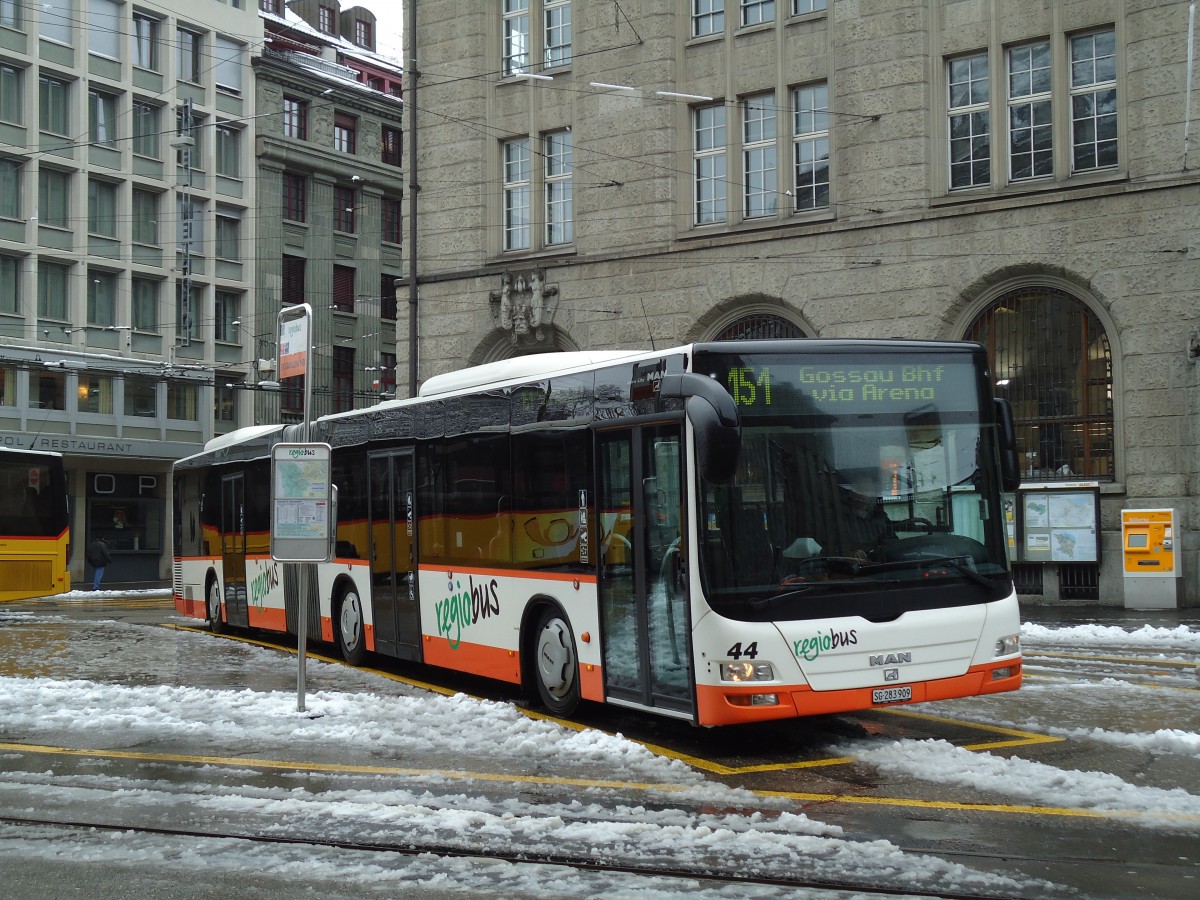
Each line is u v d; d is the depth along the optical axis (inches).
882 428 376.8
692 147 1057.5
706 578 356.8
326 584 647.1
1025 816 294.7
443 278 1171.3
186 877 255.8
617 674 403.5
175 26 1833.2
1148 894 235.9
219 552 817.5
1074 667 572.4
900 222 945.5
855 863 257.6
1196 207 845.8
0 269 1644.9
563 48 1130.7
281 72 1991.9
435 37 1188.5
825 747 382.6
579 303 1091.9
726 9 1040.2
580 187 1098.7
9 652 696.4
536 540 452.1
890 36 956.6
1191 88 848.9
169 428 1820.9
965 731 406.9
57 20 1699.1
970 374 390.6
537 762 366.9
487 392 492.4
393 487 572.7
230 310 1923.0
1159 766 350.0
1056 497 892.0
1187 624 754.2
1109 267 872.3
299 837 283.7
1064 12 904.3
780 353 371.2
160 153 1818.4
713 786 330.6
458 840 279.7
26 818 305.4
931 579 372.8
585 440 422.3
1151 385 860.0
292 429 700.0
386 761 371.2
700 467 340.2
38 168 1675.7
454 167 1173.7
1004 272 910.4
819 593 360.5
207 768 363.6
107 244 1750.7
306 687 538.0
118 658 661.3
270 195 1977.1
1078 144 906.7
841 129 974.4
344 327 2112.5
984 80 939.3
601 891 242.4
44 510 1039.6
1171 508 844.0
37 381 1669.5
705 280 1027.9
